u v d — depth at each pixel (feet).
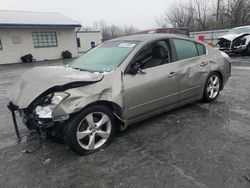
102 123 11.36
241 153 10.53
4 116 17.02
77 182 9.15
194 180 8.89
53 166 10.25
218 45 48.26
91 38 102.47
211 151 10.82
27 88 10.77
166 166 9.86
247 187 8.38
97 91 10.73
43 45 75.20
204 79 16.07
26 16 76.79
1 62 67.56
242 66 33.88
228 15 109.50
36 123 10.46
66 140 10.52
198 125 13.66
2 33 66.90
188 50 15.12
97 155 10.97
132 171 9.64
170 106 14.30
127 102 11.84
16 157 11.14
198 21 129.39
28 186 9.05
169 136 12.48
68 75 11.02
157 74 12.98
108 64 12.51
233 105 16.81
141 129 13.47
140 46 12.82
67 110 9.82
